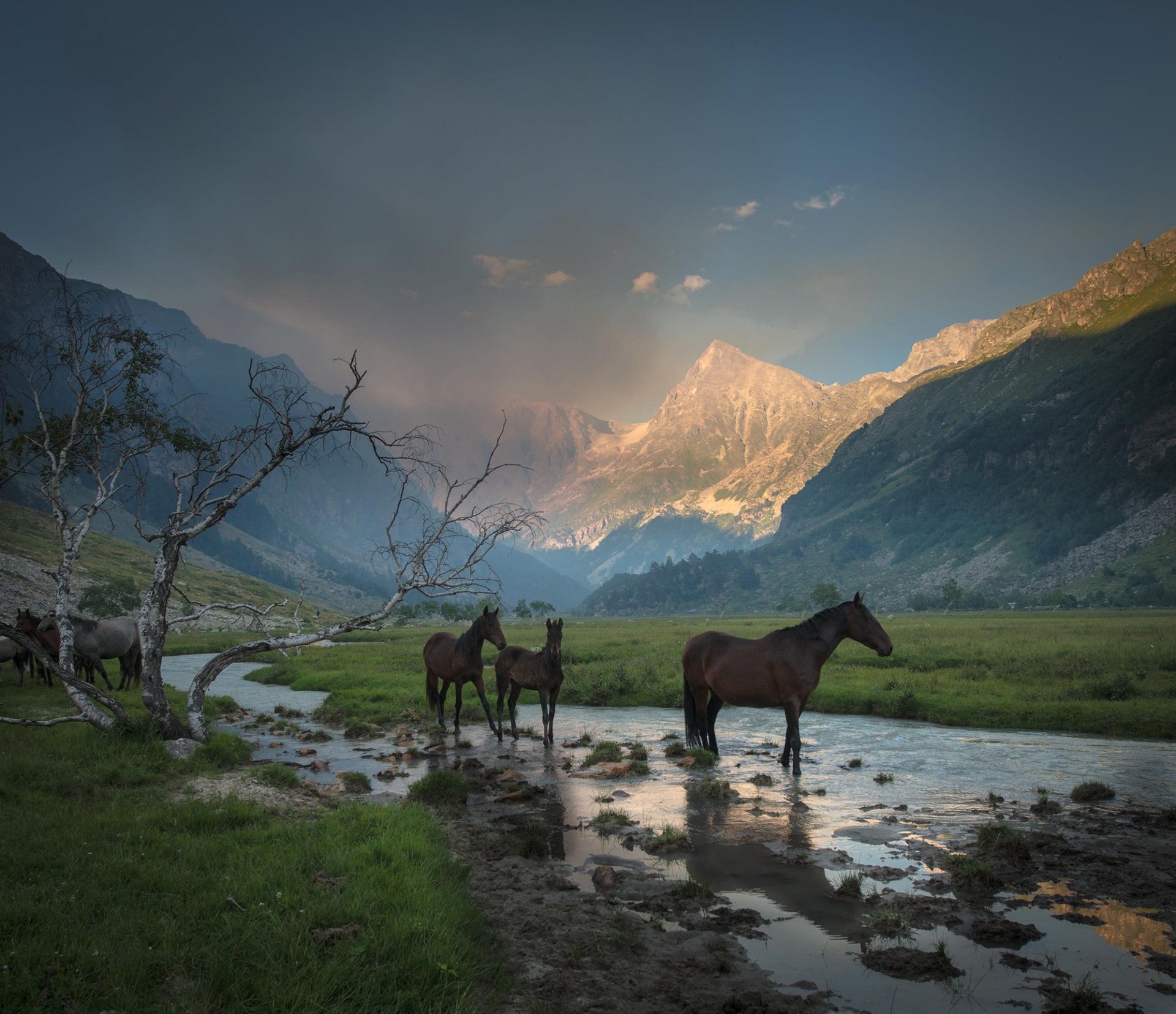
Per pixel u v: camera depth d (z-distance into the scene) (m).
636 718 21.41
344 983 5.13
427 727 19.11
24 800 9.41
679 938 6.59
